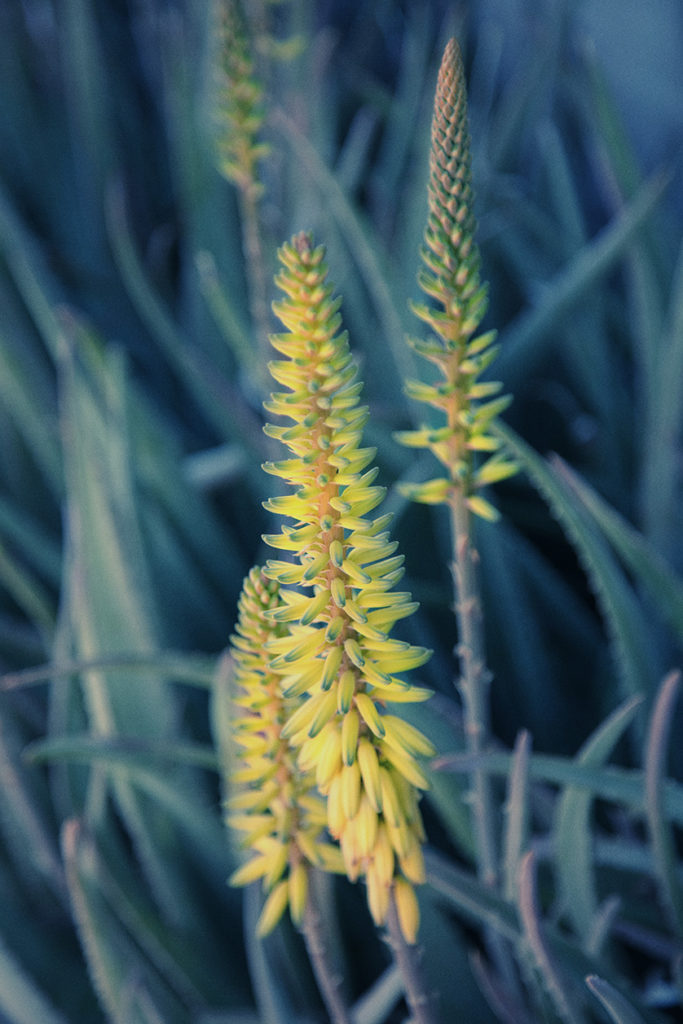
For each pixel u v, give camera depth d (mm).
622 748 1753
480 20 3211
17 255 2268
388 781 1037
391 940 1062
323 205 2240
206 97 2627
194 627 1924
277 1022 1260
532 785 1420
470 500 1105
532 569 1867
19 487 2346
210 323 2582
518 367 2201
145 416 1911
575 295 2090
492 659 1795
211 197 2549
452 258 1052
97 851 1346
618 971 1387
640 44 2619
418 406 1798
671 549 1854
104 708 1484
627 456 2264
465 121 1038
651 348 1988
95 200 3055
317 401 974
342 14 3670
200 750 1329
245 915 1560
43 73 3406
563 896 1307
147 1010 1318
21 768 1582
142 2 3389
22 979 1405
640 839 1607
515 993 1308
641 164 2754
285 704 1057
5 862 1781
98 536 1438
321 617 1010
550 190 2756
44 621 1850
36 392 2072
